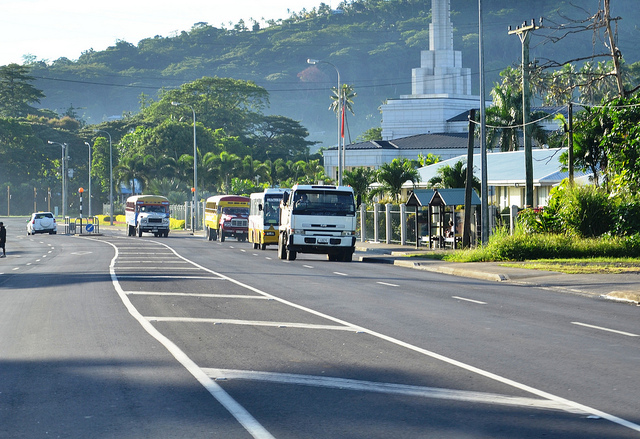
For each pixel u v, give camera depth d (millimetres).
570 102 60562
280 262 56875
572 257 51688
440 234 68438
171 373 17156
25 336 22891
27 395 15219
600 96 145500
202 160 188000
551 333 22984
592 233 55812
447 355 19344
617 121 58656
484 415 13508
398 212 80625
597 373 17078
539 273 43000
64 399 14836
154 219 113750
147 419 13281
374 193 98312
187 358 18969
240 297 32969
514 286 38531
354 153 182000
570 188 57594
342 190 57438
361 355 19359
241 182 160875
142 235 122500
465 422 13047
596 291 34750
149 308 29250
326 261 58750
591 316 26859
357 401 14539
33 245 94562
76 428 12773
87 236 121562
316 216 56625
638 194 55188
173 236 118812
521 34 61688
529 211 58969
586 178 73312
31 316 27453
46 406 14305
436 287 37688
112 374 17109
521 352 19750
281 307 29484
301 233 56531
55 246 90312
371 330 23609
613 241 52625
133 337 22344
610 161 59188
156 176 190125
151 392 15328
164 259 60625
